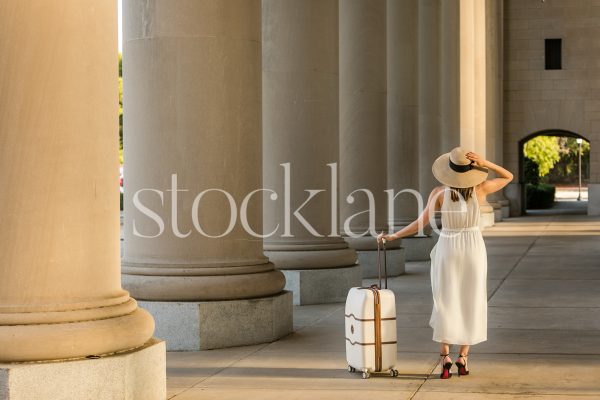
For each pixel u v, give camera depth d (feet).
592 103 276.00
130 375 44.96
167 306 67.46
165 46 67.82
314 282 94.17
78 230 43.88
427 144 161.38
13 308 42.50
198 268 68.49
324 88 95.81
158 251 68.74
